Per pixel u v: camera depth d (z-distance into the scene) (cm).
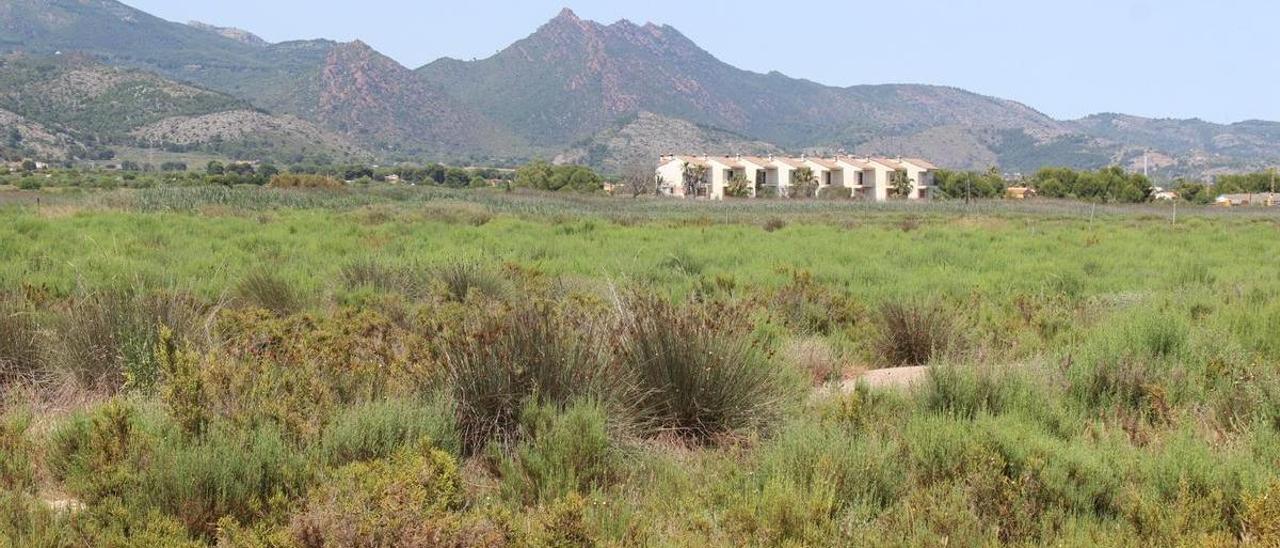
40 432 582
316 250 2033
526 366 593
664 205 7338
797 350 901
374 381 629
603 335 645
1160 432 589
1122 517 455
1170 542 419
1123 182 10756
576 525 409
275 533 404
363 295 1260
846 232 3147
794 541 427
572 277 1504
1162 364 736
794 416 621
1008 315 1227
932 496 469
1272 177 12481
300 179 6650
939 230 3145
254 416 534
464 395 588
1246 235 3091
